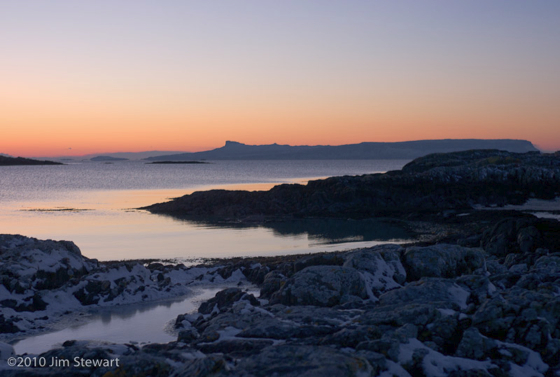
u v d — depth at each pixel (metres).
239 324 11.18
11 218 53.75
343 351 8.71
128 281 19.36
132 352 9.62
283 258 28.47
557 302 10.05
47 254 20.11
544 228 29.52
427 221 50.84
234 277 22.80
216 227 48.38
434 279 13.08
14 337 14.16
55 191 97.38
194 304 18.19
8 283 17.16
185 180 139.12
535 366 8.72
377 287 14.59
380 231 44.84
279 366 7.57
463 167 78.69
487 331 9.68
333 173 186.88
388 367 8.16
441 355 8.86
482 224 46.00
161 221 52.59
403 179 68.38
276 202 62.22
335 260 17.42
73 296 17.84
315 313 11.77
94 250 34.53
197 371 7.60
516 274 14.08
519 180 70.00
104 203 71.94
